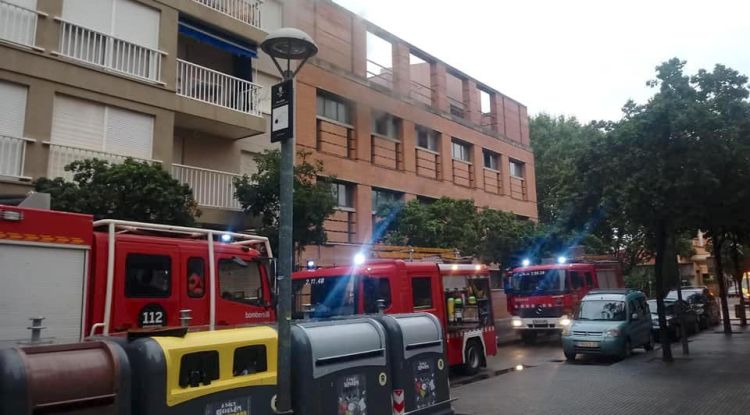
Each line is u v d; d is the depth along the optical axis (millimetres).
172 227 8359
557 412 8961
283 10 20703
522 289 21031
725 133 13148
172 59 15758
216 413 5105
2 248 6309
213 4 17734
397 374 6980
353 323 6750
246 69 18766
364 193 22766
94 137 13984
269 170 15070
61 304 6734
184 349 4965
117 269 7570
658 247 14812
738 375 11992
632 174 13656
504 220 23656
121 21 14867
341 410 6164
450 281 13344
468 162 29984
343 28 23062
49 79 13180
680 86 13711
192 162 17281
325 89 21609
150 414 4629
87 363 4395
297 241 15000
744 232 18125
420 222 19516
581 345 15328
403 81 25766
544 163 41344
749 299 35781
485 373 13852
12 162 12586
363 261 12531
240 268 9211
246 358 5512
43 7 13328
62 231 6859
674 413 8766
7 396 3934
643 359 14961
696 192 13352
